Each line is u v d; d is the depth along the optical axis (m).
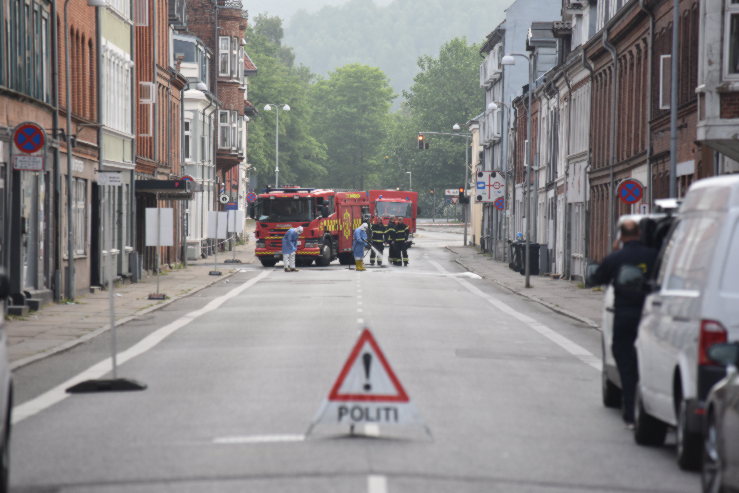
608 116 85.00
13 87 53.28
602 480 18.08
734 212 18.45
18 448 20.45
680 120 60.66
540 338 44.03
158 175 98.44
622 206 78.81
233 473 17.89
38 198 57.09
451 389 28.27
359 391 21.48
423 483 17.23
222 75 146.12
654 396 21.02
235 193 161.75
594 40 85.81
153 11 93.00
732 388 15.01
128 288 73.62
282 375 30.56
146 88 90.69
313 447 20.23
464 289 77.44
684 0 59.81
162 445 20.53
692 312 18.88
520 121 136.75
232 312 54.59
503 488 17.09
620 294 23.69
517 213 139.38
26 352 37.25
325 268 106.12
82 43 68.88
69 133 60.75
